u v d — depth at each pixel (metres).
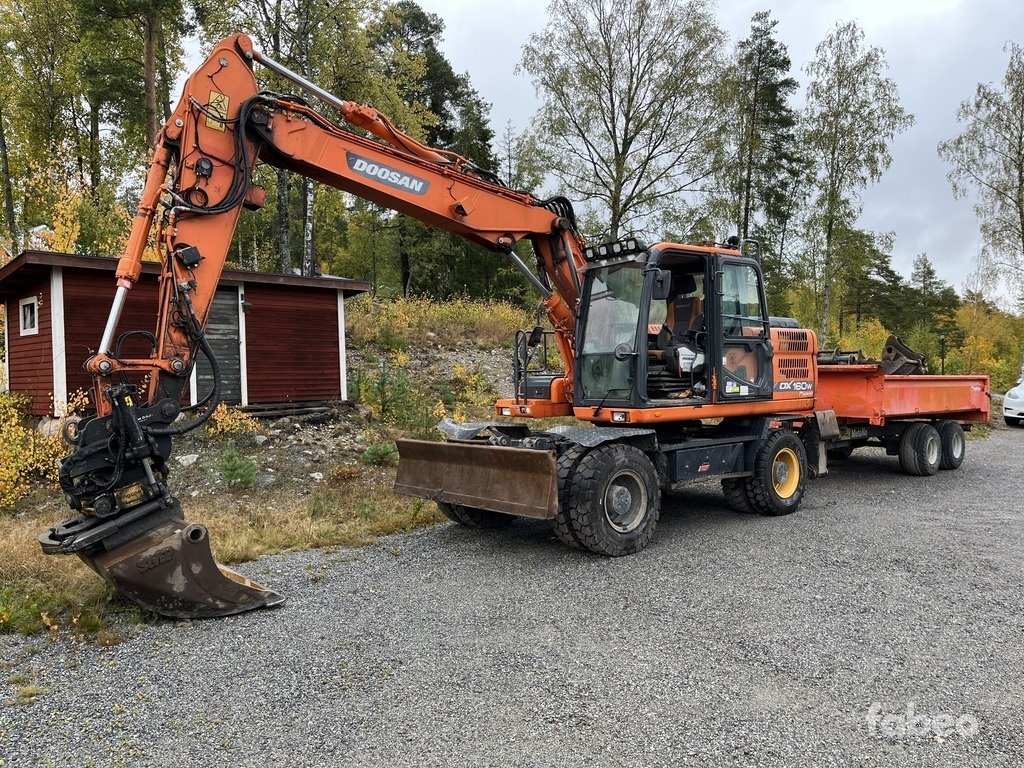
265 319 11.52
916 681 3.62
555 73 24.22
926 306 55.69
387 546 6.36
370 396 12.46
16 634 4.36
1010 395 16.81
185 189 5.17
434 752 2.98
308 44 19.72
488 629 4.36
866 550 6.12
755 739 3.06
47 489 8.42
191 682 3.68
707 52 23.80
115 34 22.33
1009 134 27.31
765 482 7.39
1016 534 6.66
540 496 5.73
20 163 23.89
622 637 4.21
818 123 23.81
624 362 6.55
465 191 6.54
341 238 41.03
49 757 2.97
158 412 4.80
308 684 3.63
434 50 37.31
